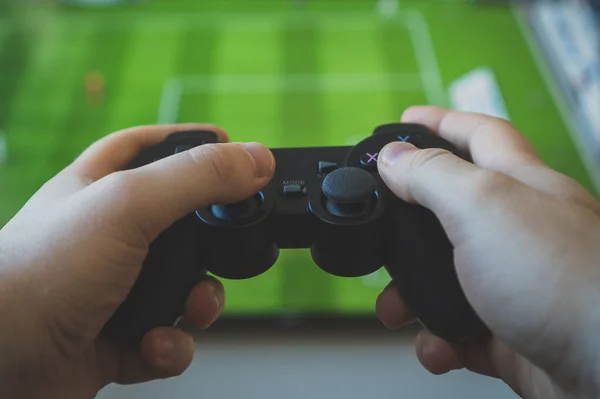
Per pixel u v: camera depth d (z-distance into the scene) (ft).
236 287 4.50
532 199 1.60
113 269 1.67
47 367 1.73
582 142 5.68
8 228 1.74
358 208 1.71
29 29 6.89
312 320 4.28
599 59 5.79
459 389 3.86
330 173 1.72
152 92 6.38
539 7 6.84
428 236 1.74
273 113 6.15
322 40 6.86
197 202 1.68
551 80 6.25
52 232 1.67
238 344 4.16
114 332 1.78
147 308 1.76
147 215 1.65
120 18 7.05
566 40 6.30
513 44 6.63
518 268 1.57
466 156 2.20
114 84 6.44
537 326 1.57
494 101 6.12
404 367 4.01
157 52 6.75
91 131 6.02
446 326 1.72
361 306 4.38
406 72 6.51
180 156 1.69
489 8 7.00
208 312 2.02
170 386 3.92
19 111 6.15
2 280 1.65
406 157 1.73
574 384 1.65
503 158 1.99
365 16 7.07
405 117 2.31
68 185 1.90
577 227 1.56
